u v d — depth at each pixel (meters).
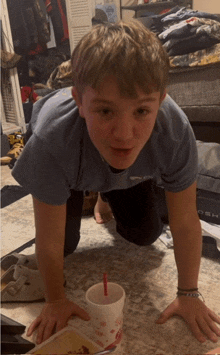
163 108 0.82
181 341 0.97
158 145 0.85
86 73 0.60
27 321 1.07
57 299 1.04
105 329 0.87
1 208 1.93
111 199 1.23
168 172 0.92
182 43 1.95
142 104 0.61
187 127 0.87
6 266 1.31
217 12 3.83
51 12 3.47
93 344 0.88
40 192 0.87
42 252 0.94
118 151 0.66
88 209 1.76
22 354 0.91
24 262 1.24
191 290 1.06
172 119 0.84
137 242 1.32
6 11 2.97
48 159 0.83
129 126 0.62
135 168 0.89
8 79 3.15
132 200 1.20
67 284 1.26
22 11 3.34
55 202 0.89
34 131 0.85
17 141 3.02
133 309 1.12
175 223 1.00
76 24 3.48
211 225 1.42
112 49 0.58
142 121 0.64
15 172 0.90
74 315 1.05
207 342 0.96
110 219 1.71
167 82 0.66
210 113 1.95
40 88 3.45
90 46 0.61
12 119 3.29
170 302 1.14
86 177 0.89
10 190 2.19
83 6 3.40
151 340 0.98
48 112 0.84
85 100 0.64
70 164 0.84
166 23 2.70
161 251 1.43
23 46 3.44
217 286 1.20
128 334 1.01
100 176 0.90
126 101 0.60
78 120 0.79
